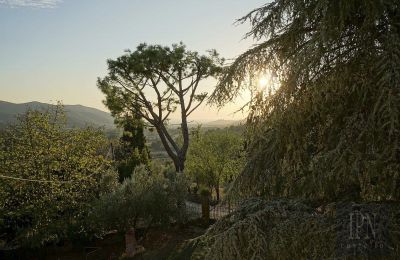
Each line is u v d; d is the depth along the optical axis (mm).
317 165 3471
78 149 16031
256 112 4289
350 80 3709
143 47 20391
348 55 3693
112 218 14547
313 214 3391
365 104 3484
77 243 15945
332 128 3803
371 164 3164
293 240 3273
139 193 14891
